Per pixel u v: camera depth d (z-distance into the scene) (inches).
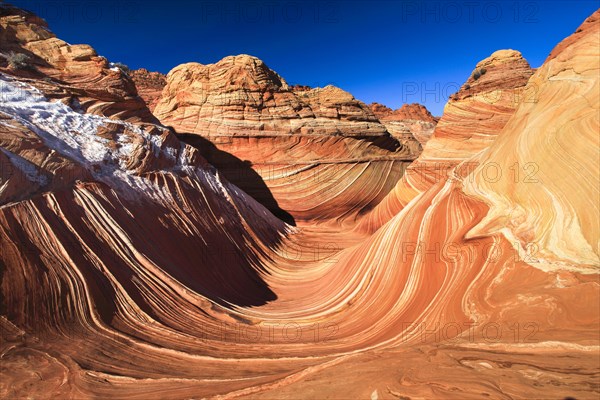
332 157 1097.4
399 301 325.4
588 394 127.1
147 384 214.2
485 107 760.3
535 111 342.3
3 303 241.4
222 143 1054.4
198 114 1104.8
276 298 474.0
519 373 149.3
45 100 531.8
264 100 1115.9
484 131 749.9
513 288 236.5
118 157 518.0
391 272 367.6
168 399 189.8
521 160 321.4
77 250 319.6
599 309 188.5
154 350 265.3
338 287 429.4
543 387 135.8
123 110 674.8
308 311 390.0
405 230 402.0
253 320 365.1
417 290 318.7
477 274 273.4
